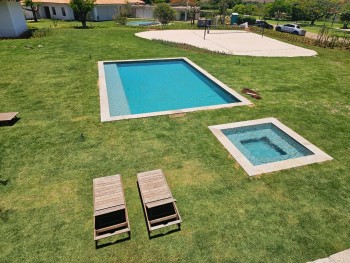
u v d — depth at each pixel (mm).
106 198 6137
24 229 5938
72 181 7312
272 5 64000
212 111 11383
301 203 6816
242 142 9750
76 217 6273
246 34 32156
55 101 11797
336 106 12289
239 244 5730
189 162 8188
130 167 7883
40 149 8570
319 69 17984
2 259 5305
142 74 17109
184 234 5945
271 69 17578
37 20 45750
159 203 6070
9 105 11336
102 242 5730
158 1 63875
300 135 9859
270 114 11312
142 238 5852
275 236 5918
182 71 17812
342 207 6734
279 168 8062
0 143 8805
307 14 55344
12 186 7094
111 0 52188
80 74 15148
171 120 10539
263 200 6883
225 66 17859
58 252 5480
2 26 22797
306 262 5379
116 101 12602
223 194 7043
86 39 23609
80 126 9891
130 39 24812
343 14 50062
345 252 5594
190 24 40969
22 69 15562
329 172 7949
